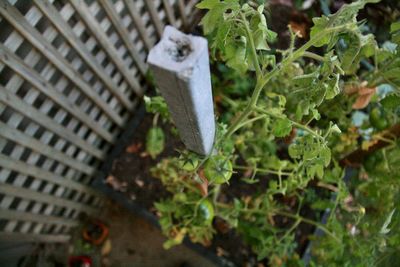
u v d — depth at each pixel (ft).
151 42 3.87
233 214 3.01
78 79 3.24
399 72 1.85
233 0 1.40
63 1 2.80
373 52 1.78
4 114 2.91
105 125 4.03
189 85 1.08
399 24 1.64
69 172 3.95
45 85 2.95
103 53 3.41
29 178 3.64
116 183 4.00
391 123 2.57
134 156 4.05
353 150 2.91
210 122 1.56
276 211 3.11
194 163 1.95
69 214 4.43
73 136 3.58
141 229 4.66
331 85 1.58
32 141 3.16
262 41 1.53
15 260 4.17
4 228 3.62
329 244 2.75
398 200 2.28
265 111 1.83
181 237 3.17
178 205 3.06
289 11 3.17
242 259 3.77
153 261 4.58
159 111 2.43
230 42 1.60
